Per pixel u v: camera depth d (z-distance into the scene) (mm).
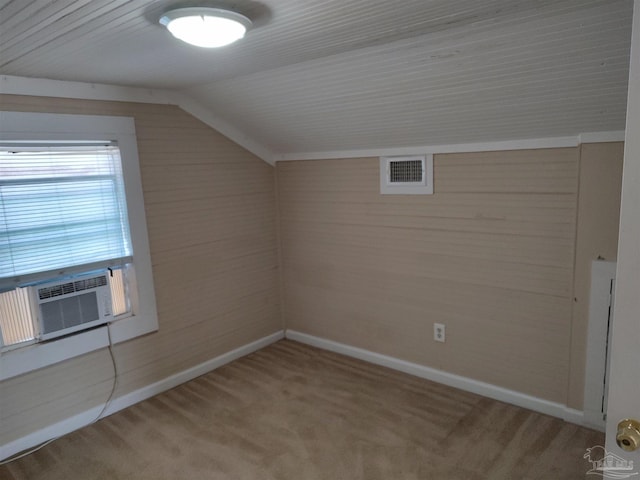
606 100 1891
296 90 2424
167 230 2859
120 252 2664
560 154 2252
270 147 3363
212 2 1347
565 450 2176
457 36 1690
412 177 2785
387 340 3121
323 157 3184
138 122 2656
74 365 2518
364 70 2068
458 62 1863
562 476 1998
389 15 1478
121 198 2633
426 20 1537
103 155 2545
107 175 2568
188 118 2895
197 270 3055
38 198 2322
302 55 1954
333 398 2744
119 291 2729
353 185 3076
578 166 2203
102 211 2564
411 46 1808
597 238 2205
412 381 2928
